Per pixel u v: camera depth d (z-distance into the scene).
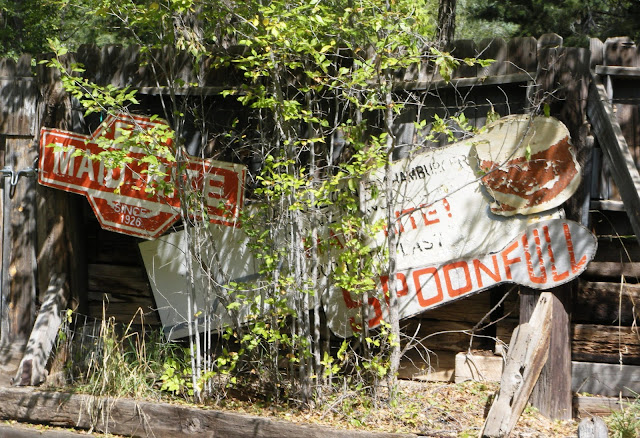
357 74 5.45
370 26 5.65
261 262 6.32
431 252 6.18
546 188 5.93
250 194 6.65
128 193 6.77
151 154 5.79
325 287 6.33
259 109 6.14
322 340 6.51
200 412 5.63
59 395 6.01
